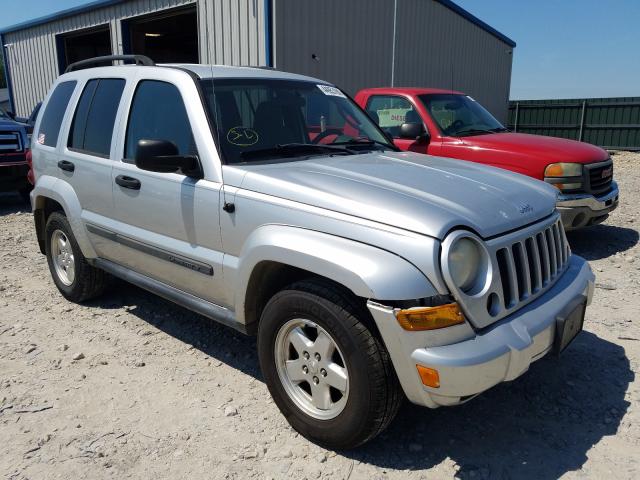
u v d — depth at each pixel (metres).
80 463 2.77
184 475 2.69
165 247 3.58
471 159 6.53
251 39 11.35
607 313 4.66
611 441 2.97
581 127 21.58
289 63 11.38
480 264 2.57
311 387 2.86
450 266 2.42
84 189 4.33
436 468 2.76
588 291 3.26
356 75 13.23
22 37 19.08
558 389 3.48
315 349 2.79
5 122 9.58
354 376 2.59
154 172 3.61
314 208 2.78
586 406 3.30
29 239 7.42
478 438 3.00
